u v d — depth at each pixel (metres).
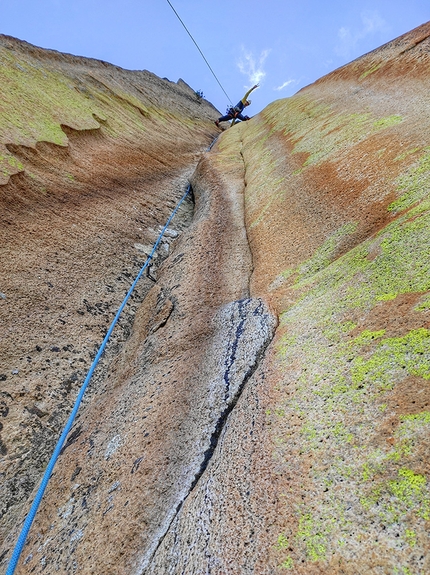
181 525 4.69
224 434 5.61
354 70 23.41
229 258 11.90
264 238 12.03
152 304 10.59
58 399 8.37
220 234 13.38
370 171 11.12
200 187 20.39
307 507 4.05
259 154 20.92
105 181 18.38
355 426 4.58
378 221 9.06
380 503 3.73
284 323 7.53
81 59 38.62
